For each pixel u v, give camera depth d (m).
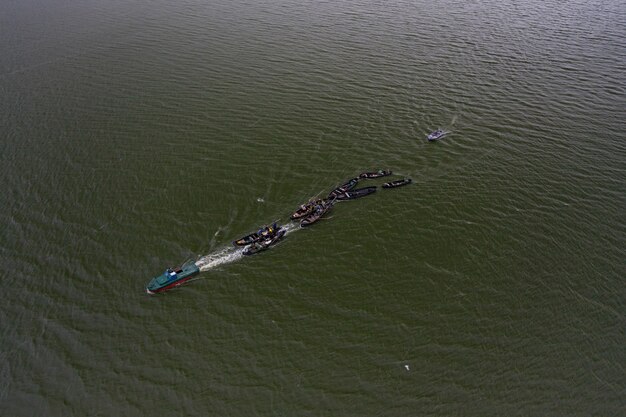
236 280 74.81
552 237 82.81
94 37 159.12
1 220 84.62
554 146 106.56
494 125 113.94
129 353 65.00
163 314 69.75
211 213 86.69
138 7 189.75
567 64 144.62
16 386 61.31
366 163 100.50
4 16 179.50
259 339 66.62
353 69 139.38
